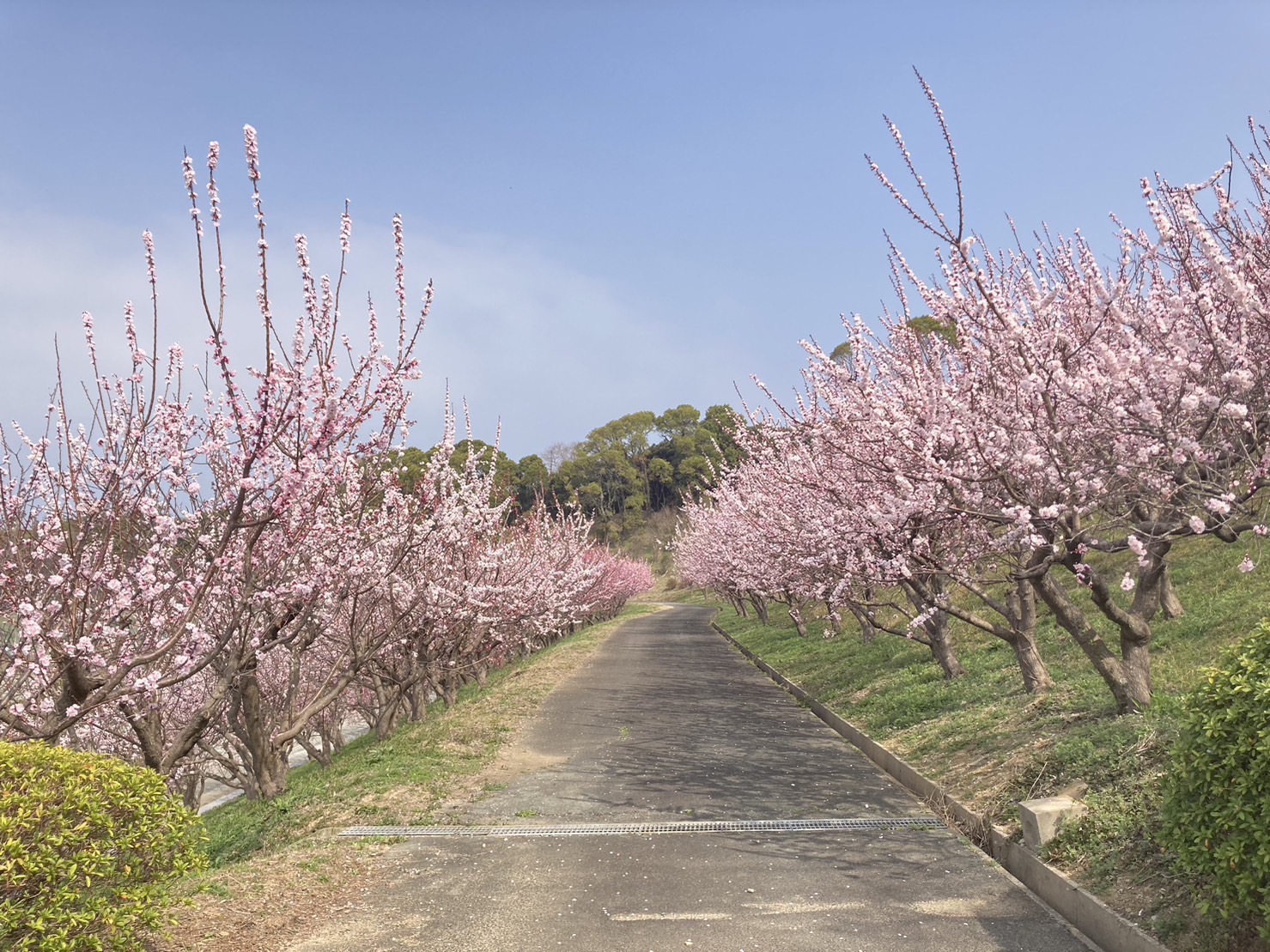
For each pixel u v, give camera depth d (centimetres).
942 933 522
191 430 727
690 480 9100
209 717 809
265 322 606
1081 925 525
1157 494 668
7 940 422
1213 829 420
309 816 898
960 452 777
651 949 507
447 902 596
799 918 552
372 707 2097
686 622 4472
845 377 1004
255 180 591
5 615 663
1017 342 658
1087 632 806
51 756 479
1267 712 410
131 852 486
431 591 1325
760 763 1062
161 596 767
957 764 888
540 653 2980
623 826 783
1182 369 626
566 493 8344
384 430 731
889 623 1977
